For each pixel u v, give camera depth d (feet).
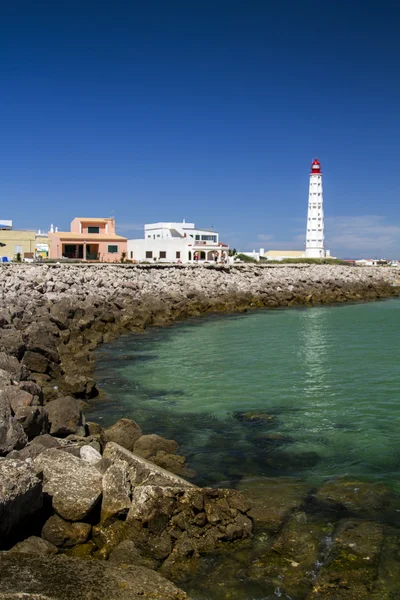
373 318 141.28
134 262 277.44
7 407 37.91
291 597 26.03
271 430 50.31
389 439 48.24
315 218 403.13
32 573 23.56
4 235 278.67
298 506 34.73
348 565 28.32
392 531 31.89
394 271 309.42
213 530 30.32
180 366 76.74
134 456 34.86
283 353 87.97
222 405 57.98
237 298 160.86
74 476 31.12
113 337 98.99
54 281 134.82
